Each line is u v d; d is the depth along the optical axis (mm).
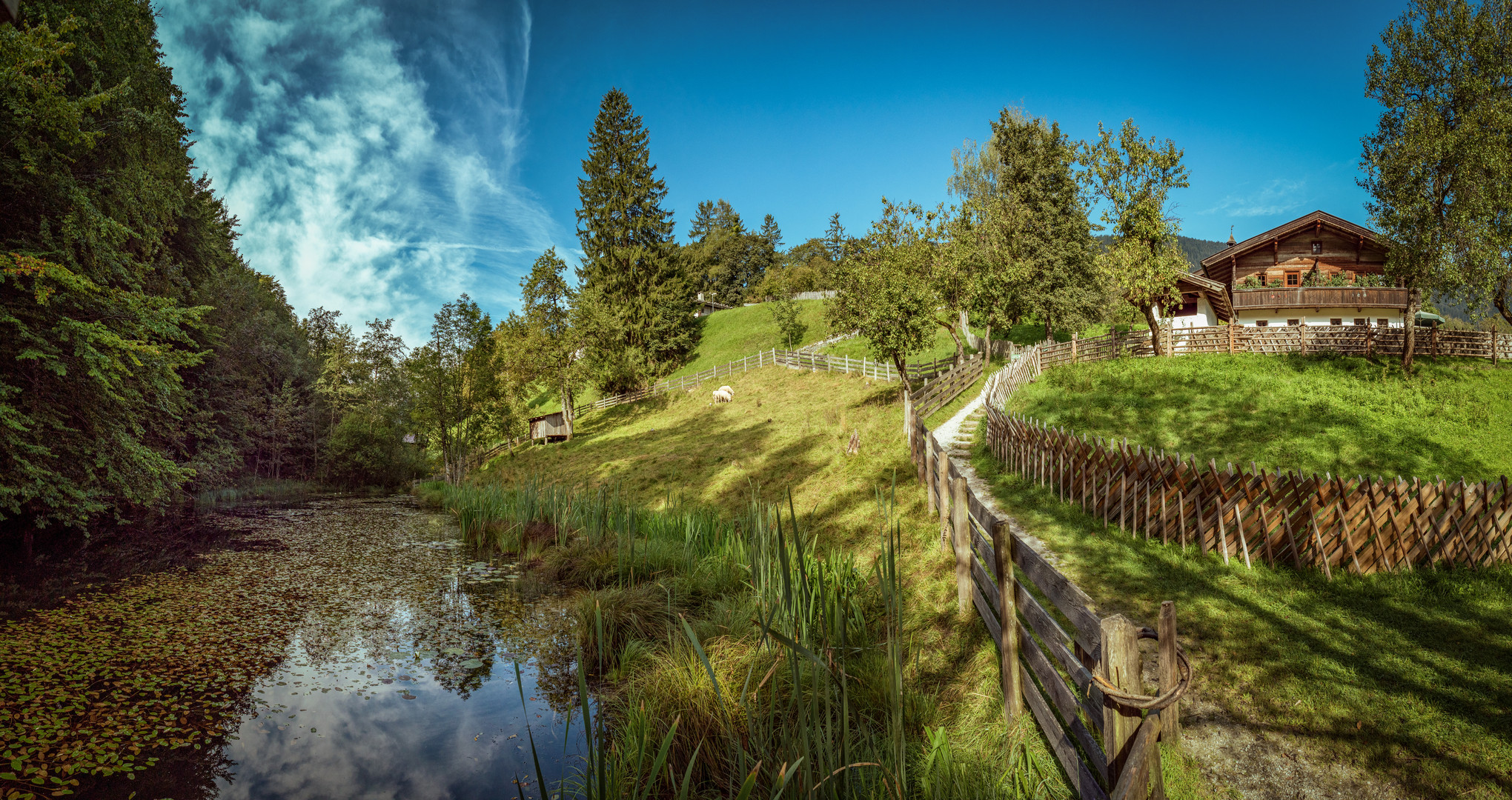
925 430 11367
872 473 13438
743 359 46312
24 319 11305
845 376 36125
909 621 6441
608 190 54906
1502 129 18438
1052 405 18812
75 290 11016
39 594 10516
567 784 4957
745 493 16188
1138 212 26312
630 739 4801
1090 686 3238
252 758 5418
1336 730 4164
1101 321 36469
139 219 13922
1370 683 4648
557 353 41719
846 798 3607
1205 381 20016
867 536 9562
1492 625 5469
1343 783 3715
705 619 7762
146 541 16141
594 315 49750
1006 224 34219
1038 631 4070
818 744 3631
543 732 5934
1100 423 16141
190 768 5211
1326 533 6852
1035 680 4586
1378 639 5309
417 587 11359
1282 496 7051
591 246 54625
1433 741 3961
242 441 23375
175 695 6652
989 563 5398
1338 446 13094
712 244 91062
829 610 6418
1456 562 6609
